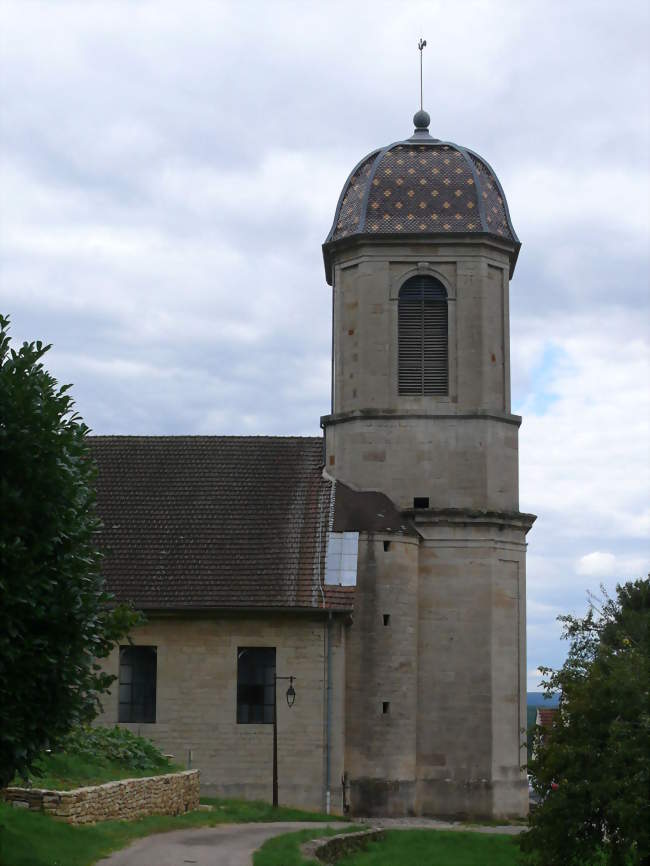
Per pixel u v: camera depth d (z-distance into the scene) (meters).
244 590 42.38
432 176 48.09
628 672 28.81
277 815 37.19
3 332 23.77
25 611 22.31
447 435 46.25
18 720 21.94
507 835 37.06
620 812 27.08
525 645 46.03
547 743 30.30
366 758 43.12
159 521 45.06
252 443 48.09
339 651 42.50
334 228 48.44
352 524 44.41
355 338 47.12
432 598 45.06
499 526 45.69
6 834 24.25
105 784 29.81
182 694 42.28
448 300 46.91
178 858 25.92
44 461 23.11
